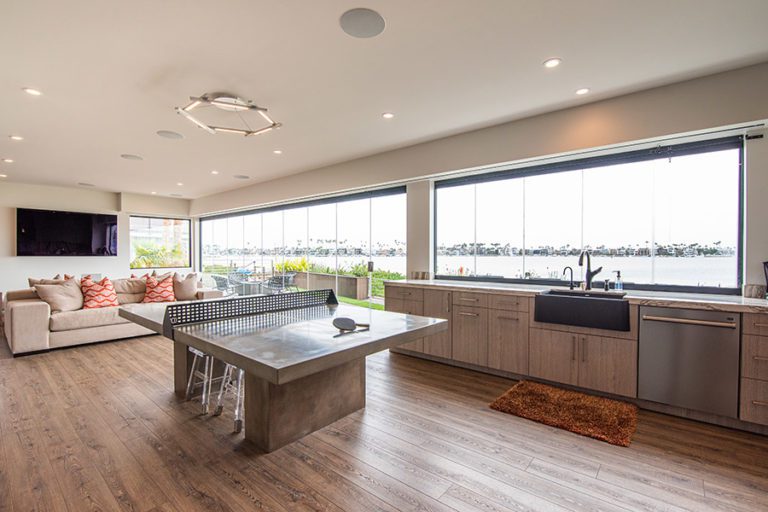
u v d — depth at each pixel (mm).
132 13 1948
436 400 3084
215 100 2854
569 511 1765
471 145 3947
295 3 1877
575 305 3133
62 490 1907
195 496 1864
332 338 1978
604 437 2449
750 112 2566
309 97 3055
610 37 2213
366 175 5000
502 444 2377
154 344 4918
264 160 5176
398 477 2027
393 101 3150
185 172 5934
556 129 3383
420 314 4207
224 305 2527
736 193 3000
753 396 2447
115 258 8008
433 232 4742
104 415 2781
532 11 1961
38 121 3541
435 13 1972
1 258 6656
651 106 2920
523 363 3475
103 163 5285
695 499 1850
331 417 2646
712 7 1927
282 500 1836
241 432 2523
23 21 2002
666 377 2760
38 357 4297
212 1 1854
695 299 2766
